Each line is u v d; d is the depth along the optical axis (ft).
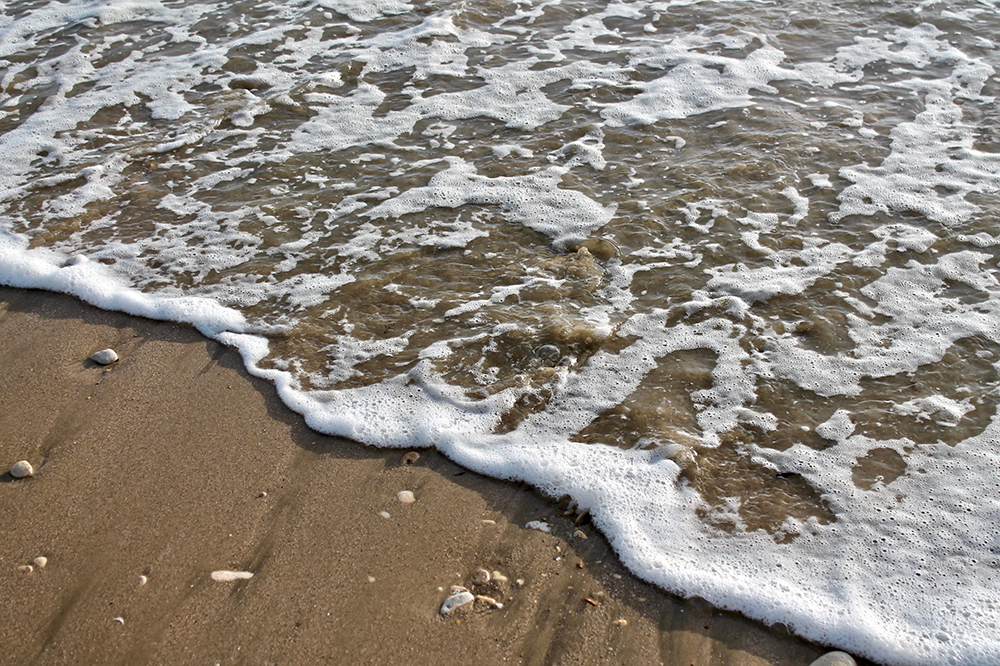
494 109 18.34
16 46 21.30
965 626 7.89
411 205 15.21
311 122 18.03
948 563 8.58
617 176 15.81
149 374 11.55
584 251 13.79
